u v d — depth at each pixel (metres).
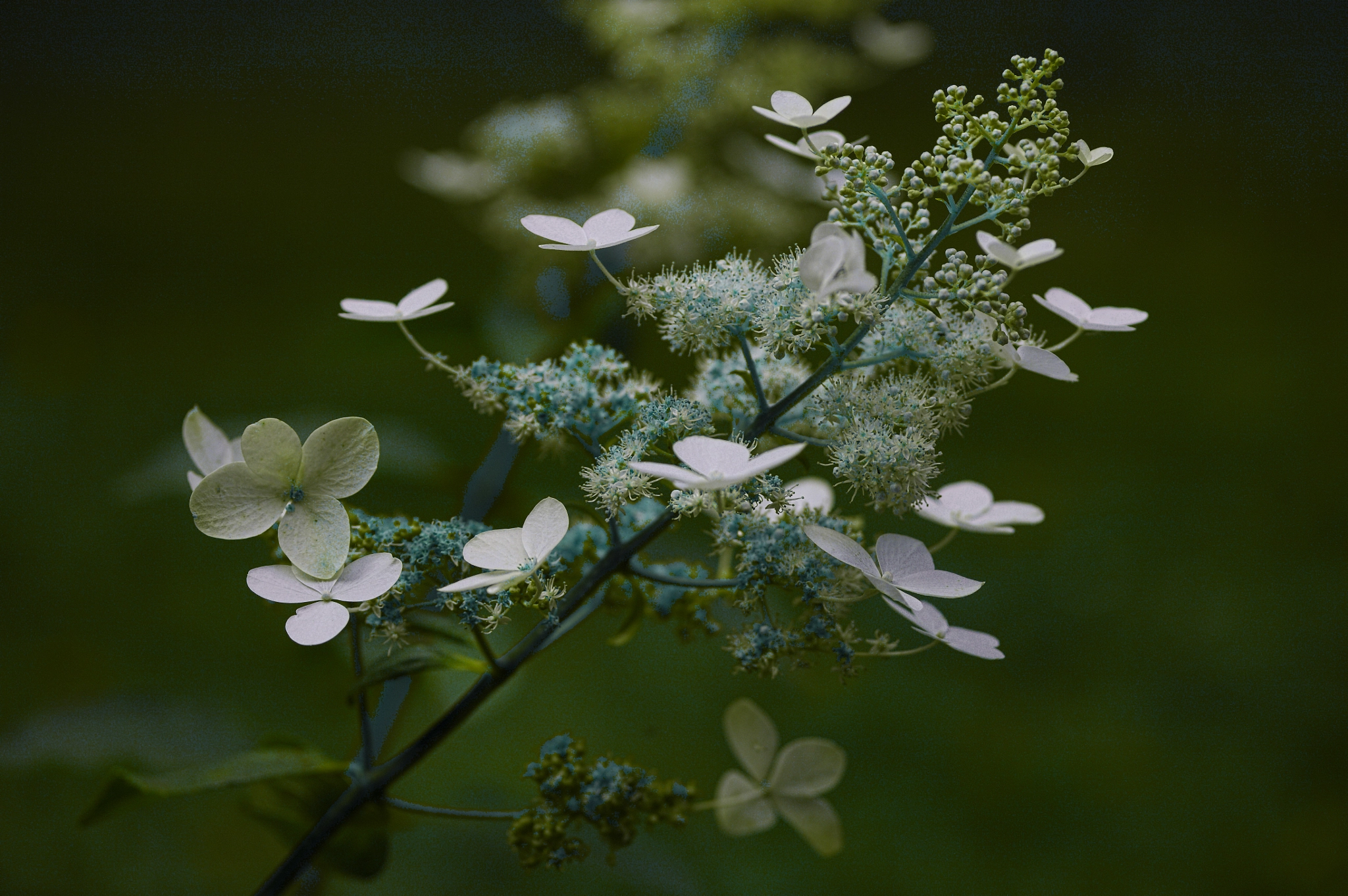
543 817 0.68
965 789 1.55
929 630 0.66
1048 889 1.39
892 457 0.64
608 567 0.65
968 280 0.64
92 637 1.64
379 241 3.07
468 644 0.68
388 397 2.30
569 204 0.92
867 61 1.02
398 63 4.02
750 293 0.65
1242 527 2.14
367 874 0.72
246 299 2.72
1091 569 2.01
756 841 1.45
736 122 1.03
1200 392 2.67
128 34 4.11
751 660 0.66
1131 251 3.33
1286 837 1.48
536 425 0.66
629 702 1.63
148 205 3.23
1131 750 1.62
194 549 1.90
